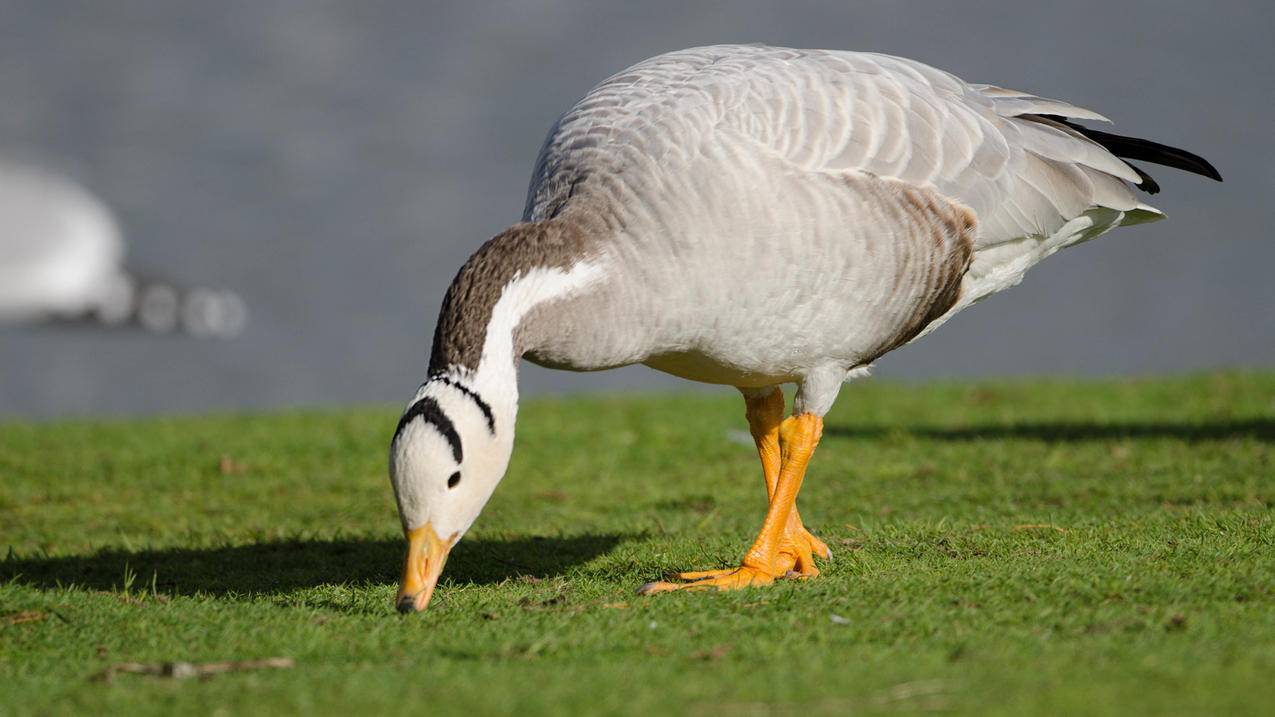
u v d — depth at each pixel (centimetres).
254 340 4716
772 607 874
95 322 4719
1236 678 671
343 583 1054
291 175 6481
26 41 8088
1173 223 5681
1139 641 751
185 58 8050
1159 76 7688
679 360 996
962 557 1039
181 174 6397
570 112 1031
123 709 689
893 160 991
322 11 8894
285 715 667
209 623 885
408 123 7238
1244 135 6788
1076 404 2011
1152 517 1165
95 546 1269
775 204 934
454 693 689
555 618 859
